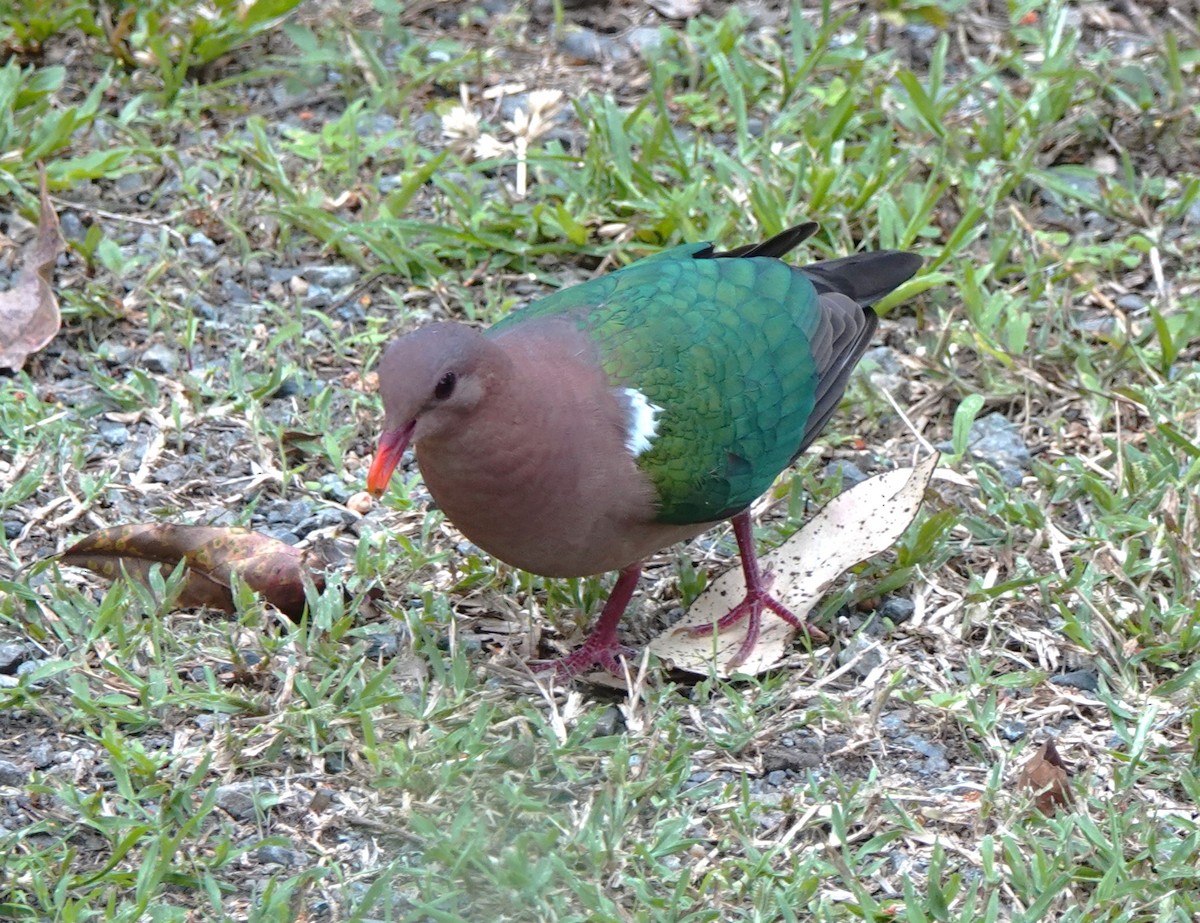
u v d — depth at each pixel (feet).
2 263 43.06
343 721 30.35
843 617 34.42
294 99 50.19
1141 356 40.50
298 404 39.91
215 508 36.58
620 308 32.53
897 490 34.27
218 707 30.53
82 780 29.30
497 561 34.78
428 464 30.25
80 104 48.55
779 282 34.55
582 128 49.19
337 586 33.14
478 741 29.73
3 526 35.19
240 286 43.32
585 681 32.48
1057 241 45.09
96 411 38.99
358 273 44.14
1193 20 54.19
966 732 31.30
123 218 44.68
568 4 54.90
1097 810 29.35
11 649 31.99
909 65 52.65
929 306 43.68
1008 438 39.55
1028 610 34.45
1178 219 46.60
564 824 28.43
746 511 33.76
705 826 28.89
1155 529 35.60
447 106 49.14
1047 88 48.62
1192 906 26.84
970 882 27.99
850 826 28.94
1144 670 32.91
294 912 26.81
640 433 30.94
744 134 46.83
